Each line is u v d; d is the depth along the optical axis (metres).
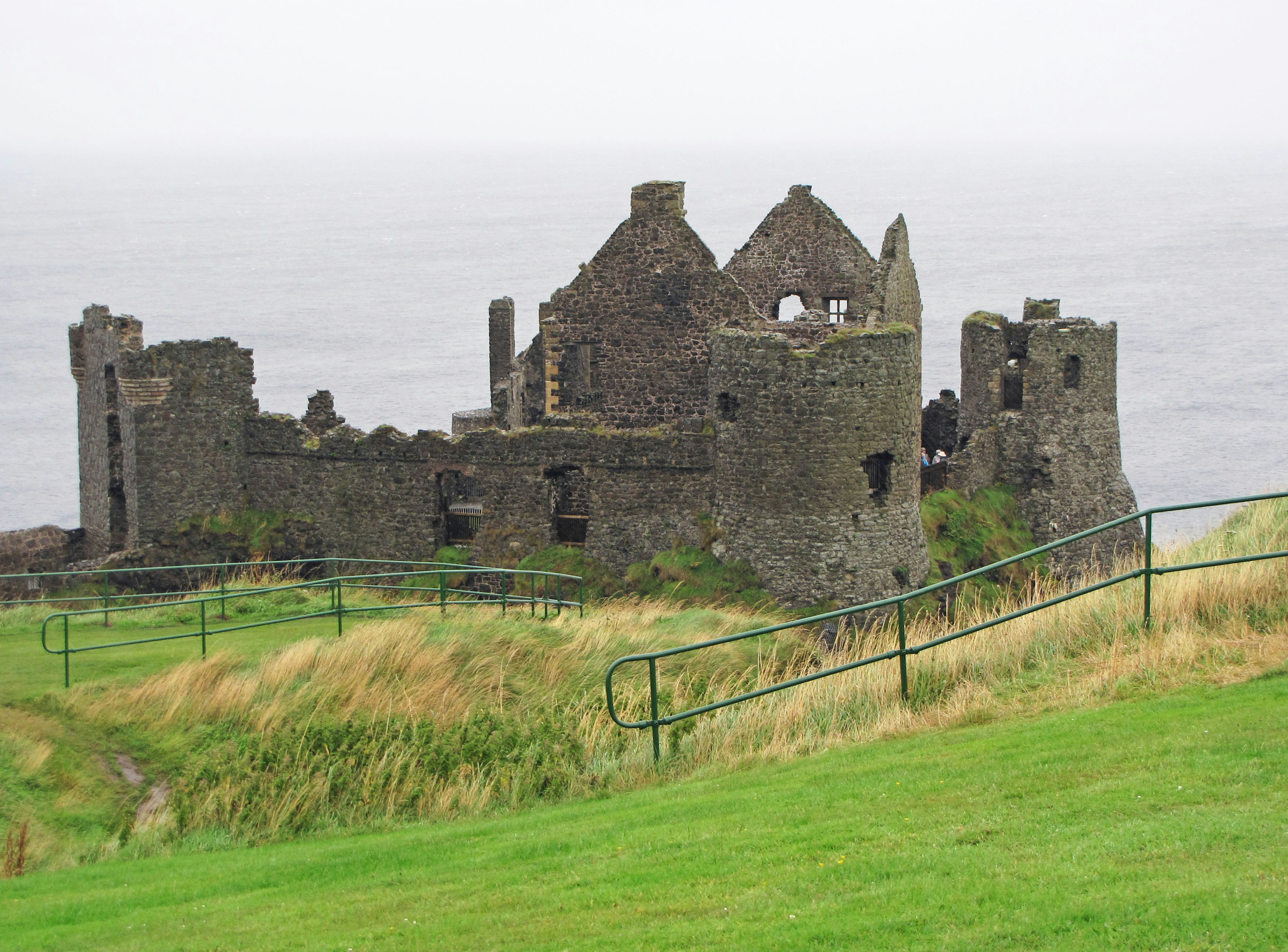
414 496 48.34
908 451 44.69
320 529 49.25
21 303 197.50
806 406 43.16
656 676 28.06
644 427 50.41
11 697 27.62
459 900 16.03
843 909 14.23
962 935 13.31
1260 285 191.25
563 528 48.12
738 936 13.88
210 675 28.44
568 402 51.16
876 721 22.62
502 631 31.62
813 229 54.34
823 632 41.72
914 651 23.06
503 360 65.19
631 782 22.05
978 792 17.31
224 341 48.72
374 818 22.00
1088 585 26.70
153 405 47.72
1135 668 21.75
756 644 34.16
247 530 49.12
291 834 21.78
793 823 17.30
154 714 27.12
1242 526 30.94
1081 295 182.62
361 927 15.45
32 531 49.38
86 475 51.72
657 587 45.06
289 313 190.38
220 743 26.19
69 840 22.62
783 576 43.91
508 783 22.45
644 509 46.34
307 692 27.78
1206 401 117.56
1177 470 95.25
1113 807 15.98
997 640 24.64
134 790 24.91
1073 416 52.72
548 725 24.61
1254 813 15.20
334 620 35.88
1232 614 22.98
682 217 49.31
